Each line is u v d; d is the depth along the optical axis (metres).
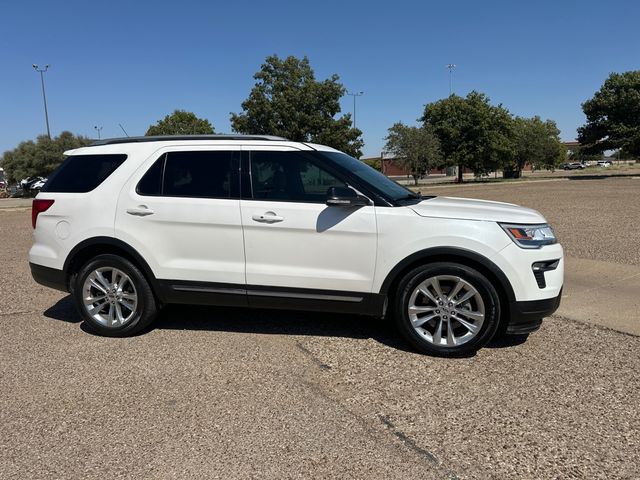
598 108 51.75
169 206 4.73
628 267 7.61
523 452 2.99
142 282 4.88
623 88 50.50
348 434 3.22
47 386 3.95
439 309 4.34
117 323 4.97
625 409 3.46
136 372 4.18
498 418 3.37
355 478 2.78
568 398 3.62
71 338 5.00
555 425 3.27
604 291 6.37
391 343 4.73
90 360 4.44
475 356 4.39
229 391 3.82
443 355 4.36
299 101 33.31
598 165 117.25
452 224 4.23
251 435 3.22
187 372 4.16
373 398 3.68
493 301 4.21
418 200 4.77
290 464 2.92
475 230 4.19
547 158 80.81
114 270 4.93
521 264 4.15
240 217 4.57
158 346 4.74
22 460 2.99
